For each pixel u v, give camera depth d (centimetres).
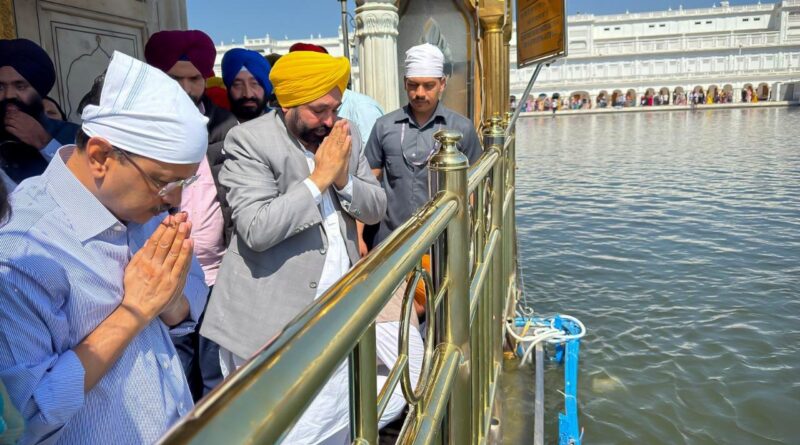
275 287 204
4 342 111
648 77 6153
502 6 572
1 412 87
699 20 6562
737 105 5353
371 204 221
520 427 351
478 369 223
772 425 456
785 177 1523
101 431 131
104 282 126
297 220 193
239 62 303
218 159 259
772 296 705
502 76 623
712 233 1003
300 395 67
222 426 56
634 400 489
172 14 443
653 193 1389
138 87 124
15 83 199
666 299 705
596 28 6656
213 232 253
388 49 541
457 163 164
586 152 2306
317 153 201
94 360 122
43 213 121
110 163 124
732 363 547
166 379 147
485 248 273
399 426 276
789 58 5881
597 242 969
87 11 361
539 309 686
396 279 105
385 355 260
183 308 161
